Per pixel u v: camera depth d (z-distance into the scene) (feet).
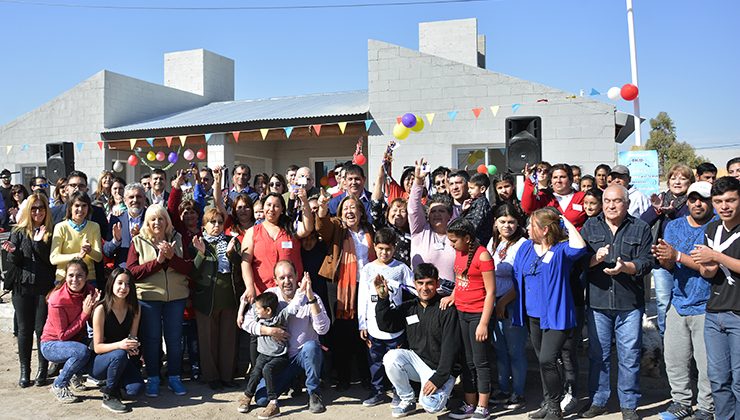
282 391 15.71
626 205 14.15
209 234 17.43
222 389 17.19
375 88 36.35
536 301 14.32
